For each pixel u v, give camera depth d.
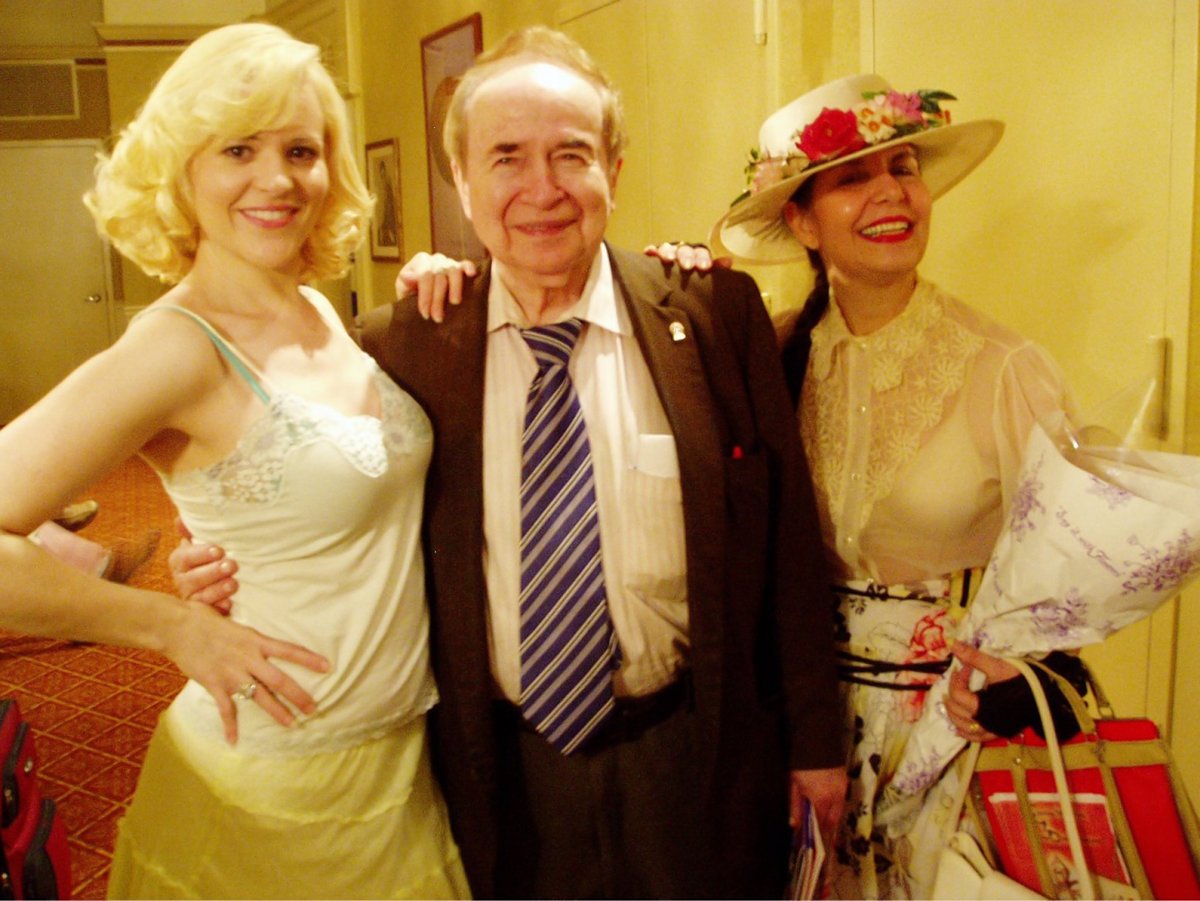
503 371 1.43
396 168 5.09
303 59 1.22
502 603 1.40
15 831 1.31
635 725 1.44
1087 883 1.20
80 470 1.12
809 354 1.67
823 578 1.49
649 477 1.39
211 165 1.21
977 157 1.74
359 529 1.27
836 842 1.57
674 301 1.46
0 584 1.09
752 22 2.77
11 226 8.52
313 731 1.28
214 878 1.28
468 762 1.41
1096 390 1.98
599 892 1.46
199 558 1.26
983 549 1.51
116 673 3.71
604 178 1.36
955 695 1.38
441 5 4.48
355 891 1.32
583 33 3.57
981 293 2.22
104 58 8.32
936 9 2.24
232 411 1.22
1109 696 2.07
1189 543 1.19
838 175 1.56
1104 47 1.91
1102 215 1.95
